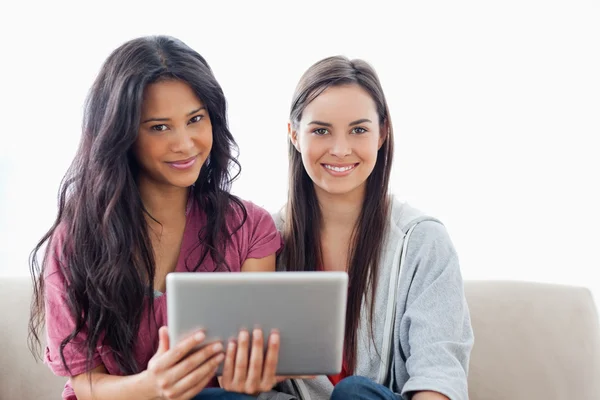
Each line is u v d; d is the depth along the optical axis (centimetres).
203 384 100
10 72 183
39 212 186
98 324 115
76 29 183
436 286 119
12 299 146
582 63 176
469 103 180
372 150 123
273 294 93
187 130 114
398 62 180
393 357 125
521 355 137
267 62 182
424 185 182
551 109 178
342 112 120
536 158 179
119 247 116
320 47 181
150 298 119
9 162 185
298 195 132
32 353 138
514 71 179
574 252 179
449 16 179
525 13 177
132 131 111
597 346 137
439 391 105
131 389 104
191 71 113
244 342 95
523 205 180
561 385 134
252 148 182
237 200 130
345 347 128
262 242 129
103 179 114
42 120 184
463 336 119
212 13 181
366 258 128
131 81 110
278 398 109
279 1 181
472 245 183
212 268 125
